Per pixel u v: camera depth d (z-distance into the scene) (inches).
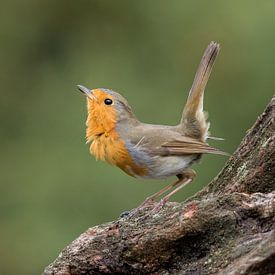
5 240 649.0
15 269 643.5
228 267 262.8
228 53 701.3
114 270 290.0
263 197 277.7
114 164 356.8
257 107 693.9
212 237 276.2
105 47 794.8
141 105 700.0
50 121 739.4
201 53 722.8
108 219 625.9
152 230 283.6
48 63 816.3
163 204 323.6
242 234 273.3
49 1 836.6
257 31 697.0
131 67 746.8
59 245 635.5
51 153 695.7
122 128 353.1
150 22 777.6
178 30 735.1
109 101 354.0
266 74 694.5
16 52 829.8
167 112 690.2
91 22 828.6
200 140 357.1
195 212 277.6
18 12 838.5
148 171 350.6
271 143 303.4
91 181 645.9
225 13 714.8
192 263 277.6
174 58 733.9
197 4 730.2
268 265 250.5
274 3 698.8
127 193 623.8
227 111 695.1
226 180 318.0
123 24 801.6
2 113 775.1
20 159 706.8
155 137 347.3
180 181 351.3
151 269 284.5
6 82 808.3
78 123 720.3
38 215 650.8
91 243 291.9
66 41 832.3
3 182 690.2
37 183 665.0
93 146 359.9
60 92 765.9
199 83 355.9
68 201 650.2
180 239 278.5
